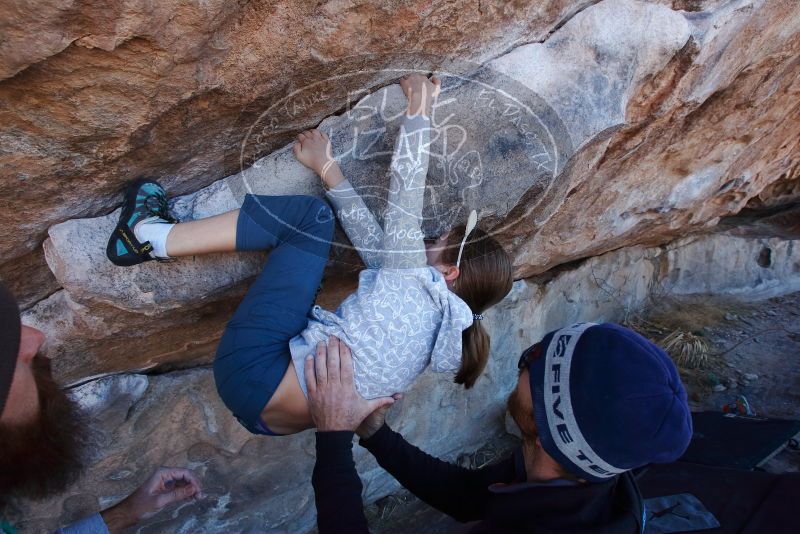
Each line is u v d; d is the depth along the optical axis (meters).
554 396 1.01
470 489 1.48
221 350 1.48
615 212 2.58
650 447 0.93
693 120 2.16
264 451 2.44
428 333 1.42
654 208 2.75
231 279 1.55
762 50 1.89
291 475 2.60
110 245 1.29
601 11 1.45
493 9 1.28
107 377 1.88
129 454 2.07
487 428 3.35
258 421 1.46
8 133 1.00
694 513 1.34
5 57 0.85
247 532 2.60
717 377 3.61
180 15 0.91
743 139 2.55
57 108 0.99
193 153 1.29
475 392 3.16
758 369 3.66
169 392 2.09
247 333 1.43
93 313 1.47
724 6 1.60
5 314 0.82
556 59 1.46
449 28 1.25
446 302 1.40
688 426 0.95
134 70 0.97
